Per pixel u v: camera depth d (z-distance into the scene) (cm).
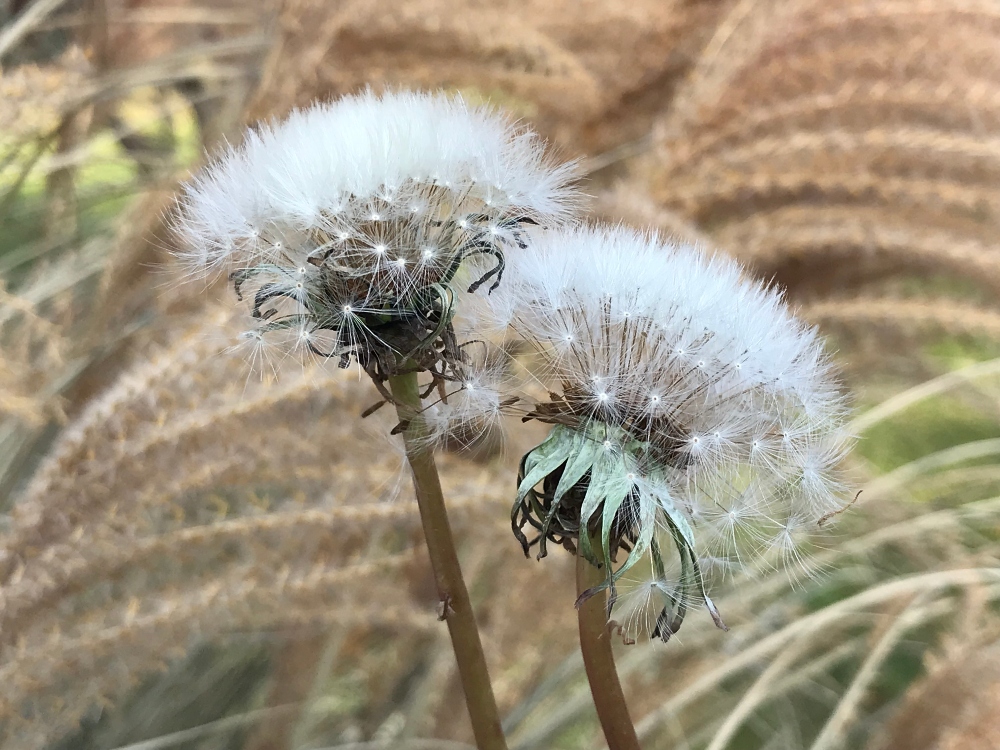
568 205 12
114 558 14
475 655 11
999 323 23
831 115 21
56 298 25
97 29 28
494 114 12
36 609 14
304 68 21
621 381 11
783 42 21
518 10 25
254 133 12
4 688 13
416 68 23
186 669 23
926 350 31
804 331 12
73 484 14
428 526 11
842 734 20
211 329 14
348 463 15
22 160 24
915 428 33
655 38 25
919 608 21
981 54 20
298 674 21
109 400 14
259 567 15
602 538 10
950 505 28
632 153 25
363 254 10
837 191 22
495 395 11
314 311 10
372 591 17
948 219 22
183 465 14
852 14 20
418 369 10
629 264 11
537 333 11
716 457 11
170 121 36
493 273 11
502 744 11
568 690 22
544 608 19
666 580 11
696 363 11
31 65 18
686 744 21
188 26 37
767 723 23
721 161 21
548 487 11
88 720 20
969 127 20
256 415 14
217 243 11
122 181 33
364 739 22
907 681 22
